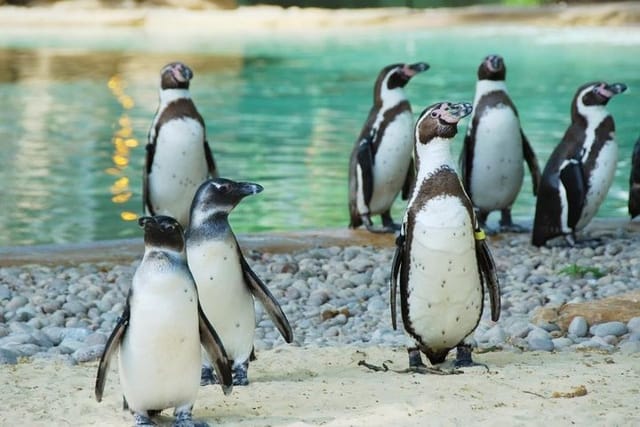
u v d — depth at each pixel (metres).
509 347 15.05
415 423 11.16
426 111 12.91
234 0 70.56
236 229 24.11
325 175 29.53
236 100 41.72
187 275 10.69
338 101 41.50
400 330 16.25
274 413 11.64
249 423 11.20
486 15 65.19
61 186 28.05
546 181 21.09
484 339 15.50
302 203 26.56
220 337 12.50
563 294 18.09
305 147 33.28
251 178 29.09
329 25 64.81
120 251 20.70
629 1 69.12
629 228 22.95
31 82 45.03
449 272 12.88
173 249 10.64
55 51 54.00
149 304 10.55
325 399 12.12
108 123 36.59
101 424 11.33
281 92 43.47
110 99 41.28
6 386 12.67
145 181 21.56
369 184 21.94
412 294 13.11
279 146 33.41
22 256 20.27
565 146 21.08
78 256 20.34
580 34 60.00
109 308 17.56
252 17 65.31
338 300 18.06
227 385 11.13
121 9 67.88
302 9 71.62
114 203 26.45
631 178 22.69
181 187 21.36
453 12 65.81
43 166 30.27
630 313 16.11
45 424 11.33
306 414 11.55
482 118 21.83
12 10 66.38
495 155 21.88
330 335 16.30
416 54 53.28
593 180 20.88
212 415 11.60
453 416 11.36
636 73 46.81
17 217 24.95
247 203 26.52
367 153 21.94
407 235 13.07
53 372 13.39
